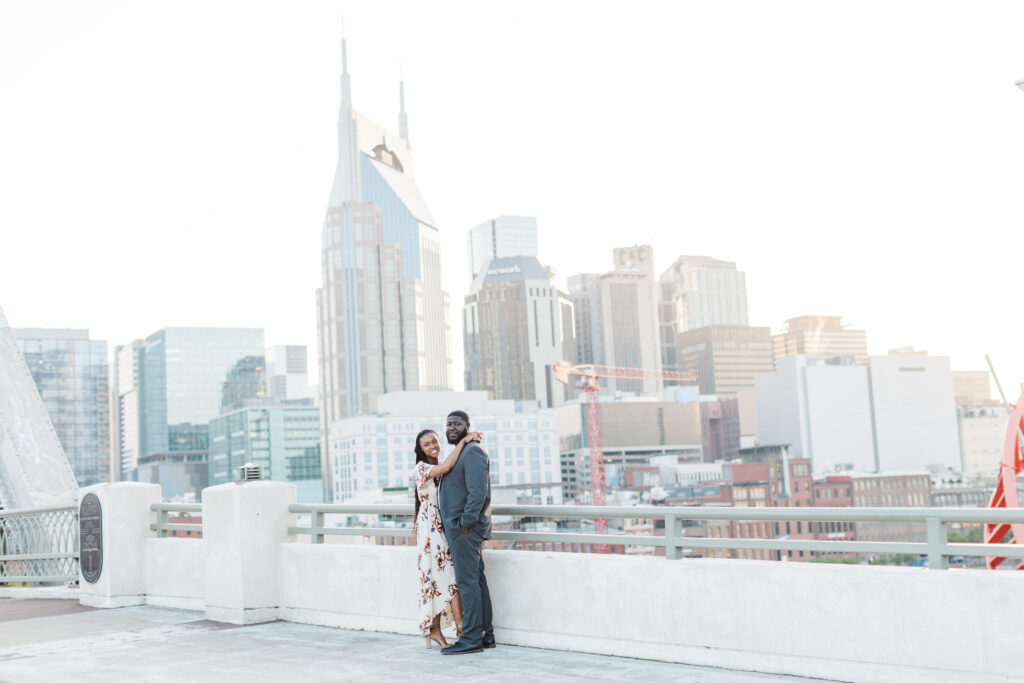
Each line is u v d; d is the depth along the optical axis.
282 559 9.98
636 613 7.37
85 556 11.96
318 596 9.60
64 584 13.30
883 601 6.16
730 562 6.91
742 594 6.80
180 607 11.20
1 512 14.18
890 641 6.12
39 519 13.50
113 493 11.63
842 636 6.33
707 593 6.98
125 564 11.64
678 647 7.13
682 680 6.55
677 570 7.14
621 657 7.42
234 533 9.87
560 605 7.82
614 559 7.51
